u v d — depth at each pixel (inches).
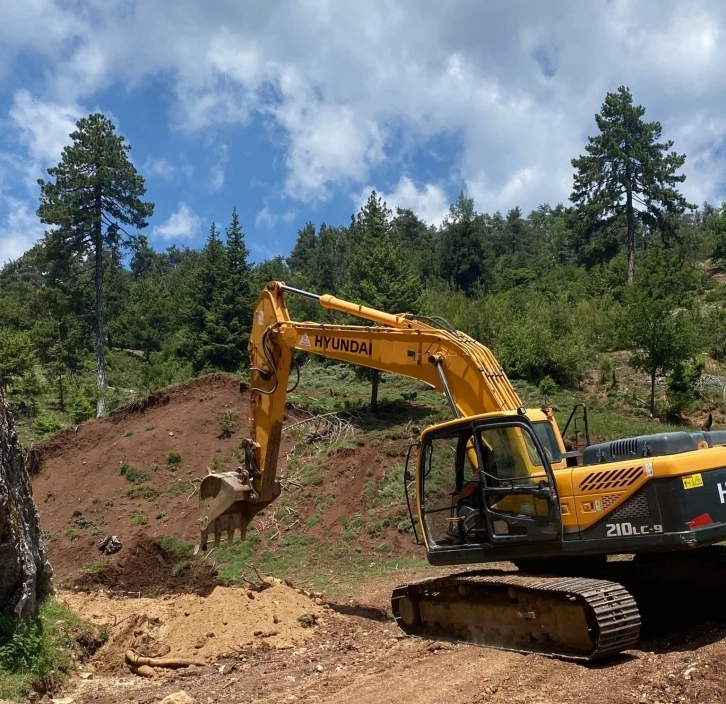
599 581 297.9
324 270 2878.9
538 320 1311.5
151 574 662.5
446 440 373.4
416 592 362.0
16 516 347.6
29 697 300.8
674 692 236.8
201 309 1797.5
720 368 1196.5
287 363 460.8
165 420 954.1
